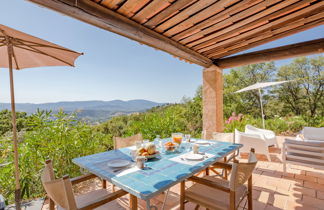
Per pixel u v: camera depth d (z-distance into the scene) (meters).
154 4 2.20
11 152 2.77
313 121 8.55
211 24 2.83
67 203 1.23
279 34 3.44
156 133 4.85
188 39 3.33
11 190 2.64
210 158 1.96
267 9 2.53
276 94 13.52
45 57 1.98
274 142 4.92
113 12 2.27
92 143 3.55
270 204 2.38
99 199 1.39
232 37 3.40
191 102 7.30
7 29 1.40
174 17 2.57
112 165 1.71
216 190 1.83
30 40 1.55
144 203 2.48
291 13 2.75
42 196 2.74
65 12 1.86
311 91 12.46
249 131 5.12
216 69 4.64
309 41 3.44
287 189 2.79
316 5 2.55
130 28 2.51
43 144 2.94
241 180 1.53
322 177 3.20
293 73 13.09
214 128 4.65
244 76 14.79
